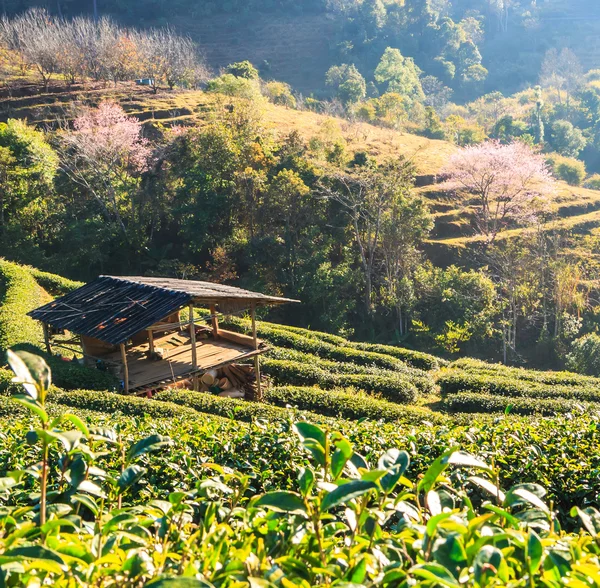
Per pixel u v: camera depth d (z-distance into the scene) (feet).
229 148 144.05
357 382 73.00
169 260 138.10
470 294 125.70
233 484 22.80
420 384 77.97
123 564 7.20
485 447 31.24
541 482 29.78
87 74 222.89
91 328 59.41
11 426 33.76
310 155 160.45
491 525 8.02
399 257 130.41
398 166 136.77
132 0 458.50
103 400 50.11
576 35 474.08
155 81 235.20
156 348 65.98
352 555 7.44
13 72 221.05
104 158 146.61
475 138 249.75
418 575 6.75
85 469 9.07
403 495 8.27
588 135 309.22
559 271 124.88
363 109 244.01
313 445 7.82
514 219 158.10
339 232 134.92
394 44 439.22
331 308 126.11
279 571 6.81
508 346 123.24
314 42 452.76
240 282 132.87
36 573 7.11
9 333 69.72
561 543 8.07
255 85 233.76
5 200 138.31
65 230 135.54
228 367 67.51
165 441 9.27
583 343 112.78
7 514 7.88
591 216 168.66
